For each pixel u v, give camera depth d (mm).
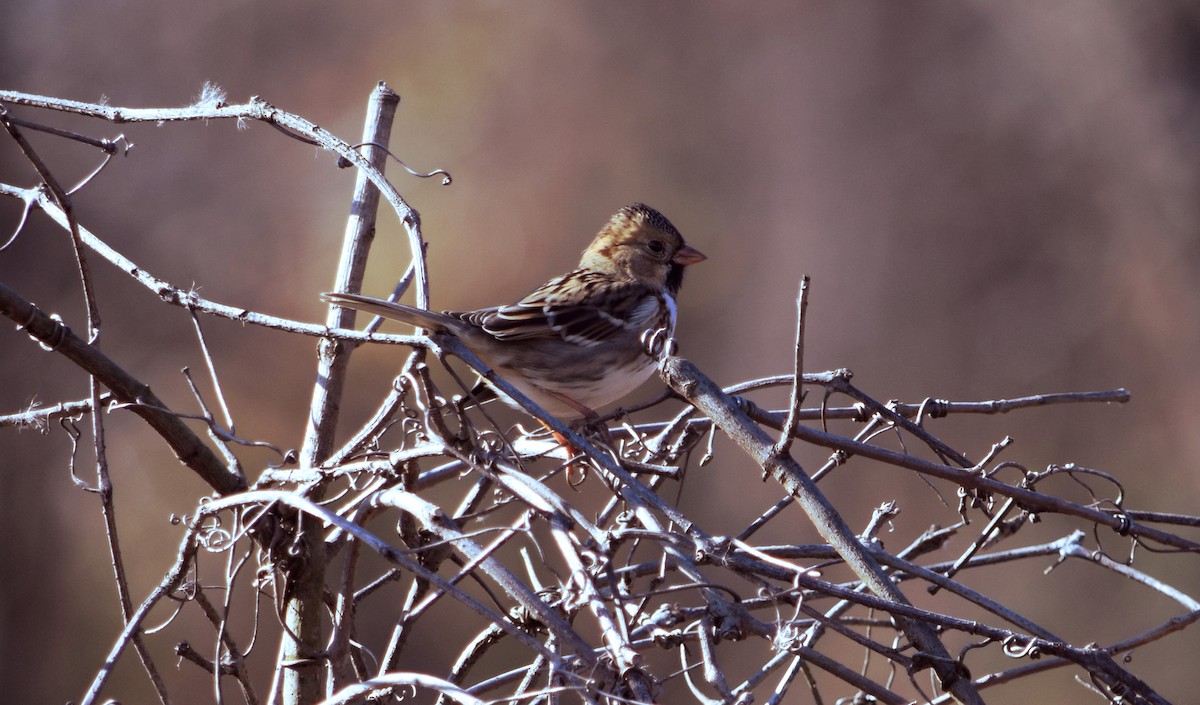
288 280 16344
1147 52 16391
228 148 16641
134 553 13391
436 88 18594
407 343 4102
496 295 17906
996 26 17375
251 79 17906
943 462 4805
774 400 16719
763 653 11531
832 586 3461
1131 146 16359
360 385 15312
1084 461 15523
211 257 16094
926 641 3619
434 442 3826
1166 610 13125
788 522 14883
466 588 11234
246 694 4094
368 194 5188
